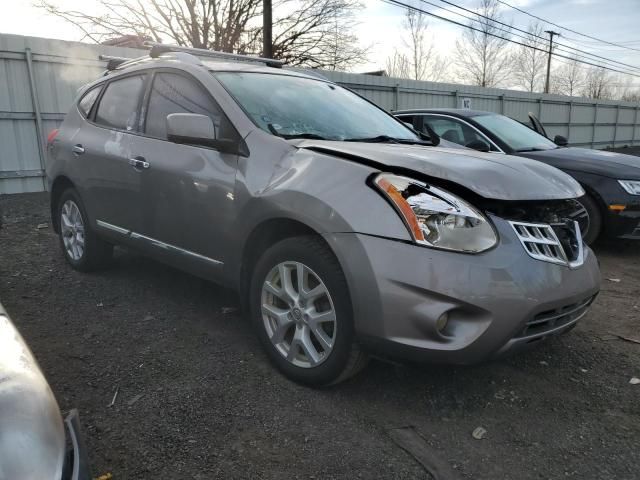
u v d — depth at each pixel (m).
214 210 3.45
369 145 3.32
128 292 4.59
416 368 3.36
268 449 2.55
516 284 2.60
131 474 2.35
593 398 3.12
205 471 2.39
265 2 17.38
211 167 3.49
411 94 18.59
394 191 2.70
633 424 2.87
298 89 4.11
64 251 5.22
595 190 6.12
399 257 2.61
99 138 4.56
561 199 2.99
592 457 2.58
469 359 2.61
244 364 3.35
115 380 3.14
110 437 2.60
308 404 2.93
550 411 2.97
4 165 10.70
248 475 2.37
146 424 2.71
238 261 3.38
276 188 3.08
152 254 4.13
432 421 2.83
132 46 16.27
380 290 2.63
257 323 3.29
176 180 3.71
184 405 2.88
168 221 3.84
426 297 2.57
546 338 2.89
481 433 2.74
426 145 3.94
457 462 2.51
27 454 1.33
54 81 11.14
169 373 3.22
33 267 5.29
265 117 3.56
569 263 2.91
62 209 5.17
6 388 1.40
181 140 3.44
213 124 3.39
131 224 4.23
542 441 2.70
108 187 4.40
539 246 2.79
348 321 2.80
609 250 6.69
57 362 3.35
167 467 2.40
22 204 9.28
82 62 11.42
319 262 2.87
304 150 3.17
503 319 2.57
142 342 3.65
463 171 2.84
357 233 2.70
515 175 2.95
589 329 4.13
